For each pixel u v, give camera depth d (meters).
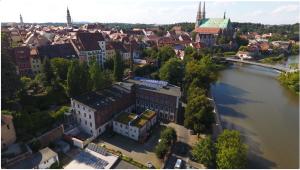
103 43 133.75
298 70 135.12
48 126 66.44
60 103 81.69
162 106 80.31
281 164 61.41
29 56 105.19
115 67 100.12
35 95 79.75
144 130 70.25
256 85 128.50
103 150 60.38
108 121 72.19
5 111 61.41
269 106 98.56
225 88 121.56
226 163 51.56
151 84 88.69
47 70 85.81
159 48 157.00
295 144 70.44
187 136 70.56
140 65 131.00
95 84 84.62
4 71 68.19
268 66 165.12
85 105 66.62
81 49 122.38
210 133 71.19
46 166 53.69
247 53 197.12
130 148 64.00
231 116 87.75
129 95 82.56
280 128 80.06
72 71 78.19
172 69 105.81
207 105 69.38
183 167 56.75
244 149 55.16
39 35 157.75
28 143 58.81
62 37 162.88
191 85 93.50
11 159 52.50
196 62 114.31
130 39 166.62
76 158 58.41
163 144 59.34
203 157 55.84
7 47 100.81
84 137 67.69
